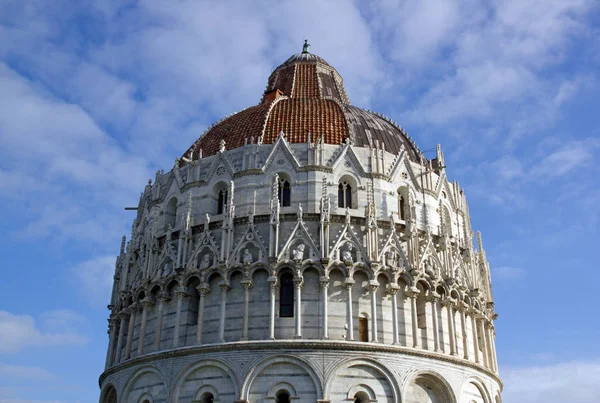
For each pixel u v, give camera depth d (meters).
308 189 57.94
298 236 54.69
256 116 67.12
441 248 59.41
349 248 54.78
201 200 60.72
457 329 57.53
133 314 59.16
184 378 51.75
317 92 79.75
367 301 53.59
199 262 56.19
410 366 51.78
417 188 61.66
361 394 49.97
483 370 57.41
